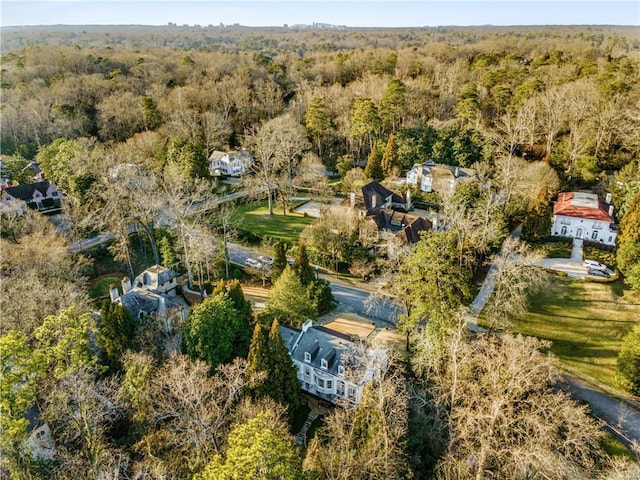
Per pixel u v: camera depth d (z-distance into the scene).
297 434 40.19
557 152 83.19
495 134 85.81
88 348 37.50
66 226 74.25
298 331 47.62
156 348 42.78
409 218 69.94
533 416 31.77
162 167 84.56
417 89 109.75
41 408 35.22
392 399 34.28
